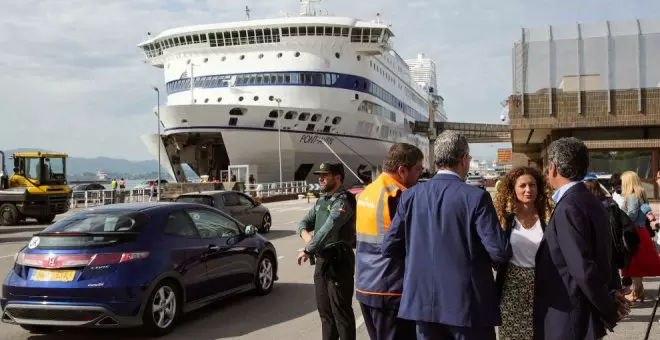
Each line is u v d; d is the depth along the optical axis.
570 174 3.39
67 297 5.88
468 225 3.27
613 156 16.47
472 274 3.26
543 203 3.87
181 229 6.92
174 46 42.66
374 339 4.14
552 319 3.34
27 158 23.20
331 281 4.74
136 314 5.96
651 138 16.59
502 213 3.93
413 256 3.41
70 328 6.69
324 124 41.91
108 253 6.02
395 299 3.94
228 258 7.46
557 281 3.34
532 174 3.82
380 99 48.28
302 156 41.84
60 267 5.96
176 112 38.28
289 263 11.59
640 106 16.36
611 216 5.93
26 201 22.62
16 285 6.05
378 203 4.00
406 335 4.00
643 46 16.59
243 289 7.81
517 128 17.41
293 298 8.13
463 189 3.33
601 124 16.70
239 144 39.22
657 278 8.93
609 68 16.81
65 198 24.27
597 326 3.30
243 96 40.50
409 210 3.50
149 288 6.06
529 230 3.86
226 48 41.19
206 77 41.47
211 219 7.59
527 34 17.53
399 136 56.50
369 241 4.04
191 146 46.28
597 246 3.26
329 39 41.06
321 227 4.71
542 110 17.14
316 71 40.84
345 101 42.38
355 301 7.92
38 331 6.59
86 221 6.53
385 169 4.16
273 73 40.47
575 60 17.06
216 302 7.93
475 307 3.23
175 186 35.38
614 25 17.05
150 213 6.68
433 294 3.31
